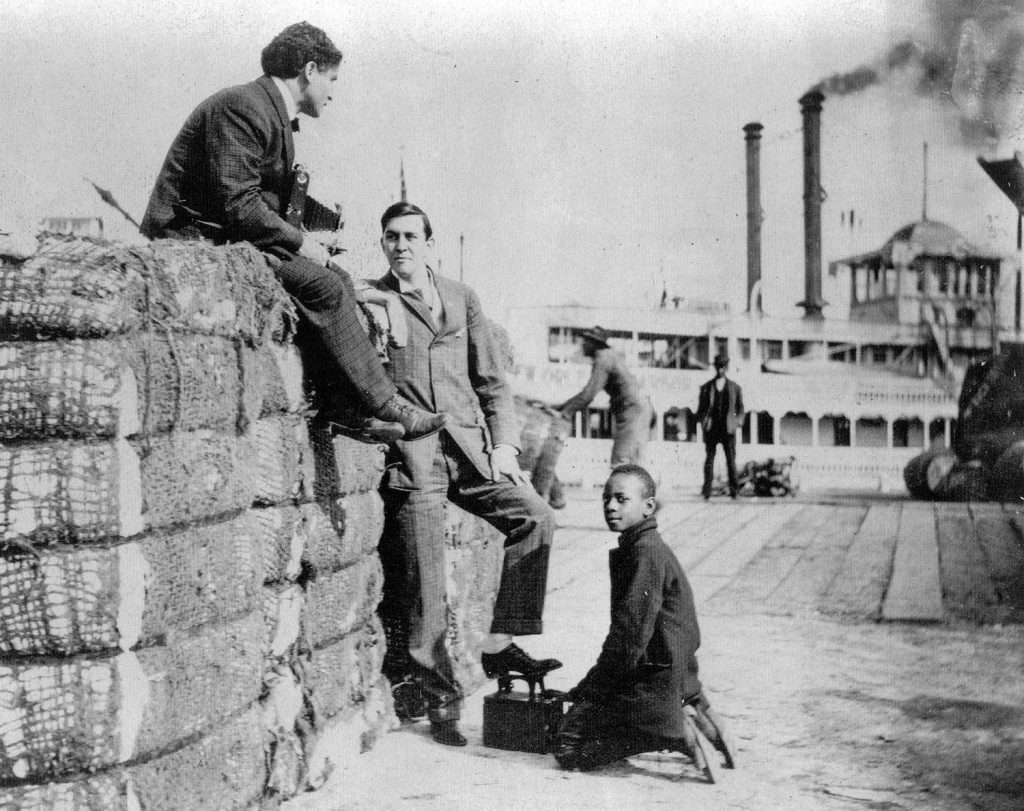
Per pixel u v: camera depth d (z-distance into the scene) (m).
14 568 1.91
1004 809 2.58
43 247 2.06
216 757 2.26
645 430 8.13
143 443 2.06
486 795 2.73
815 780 2.83
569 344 7.32
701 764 2.83
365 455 3.20
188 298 2.26
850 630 4.47
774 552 6.30
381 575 3.34
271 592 2.69
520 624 3.23
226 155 2.90
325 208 3.49
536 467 7.29
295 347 2.83
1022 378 7.68
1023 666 3.84
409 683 3.46
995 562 5.82
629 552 3.03
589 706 2.98
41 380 1.93
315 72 3.20
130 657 1.99
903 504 8.05
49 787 1.91
